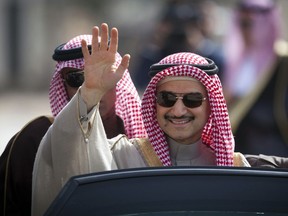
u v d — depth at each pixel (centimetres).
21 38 6219
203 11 1925
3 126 3891
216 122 955
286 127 1490
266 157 1006
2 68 6144
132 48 5912
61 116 920
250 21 1627
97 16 6406
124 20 6278
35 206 946
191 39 1903
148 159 962
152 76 966
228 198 796
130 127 1054
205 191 799
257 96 1506
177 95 948
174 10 1925
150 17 5916
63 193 799
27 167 1034
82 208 786
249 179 809
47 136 935
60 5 6312
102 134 936
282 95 1505
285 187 805
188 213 786
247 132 1499
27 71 6206
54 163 929
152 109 969
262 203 793
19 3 6197
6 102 5119
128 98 1055
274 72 1525
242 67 1602
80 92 916
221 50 1834
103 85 911
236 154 977
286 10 4659
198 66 950
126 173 809
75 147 923
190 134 958
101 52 912
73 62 1044
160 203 790
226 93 1591
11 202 1038
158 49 1920
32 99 5344
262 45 1611
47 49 6291
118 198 793
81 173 929
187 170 812
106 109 1038
